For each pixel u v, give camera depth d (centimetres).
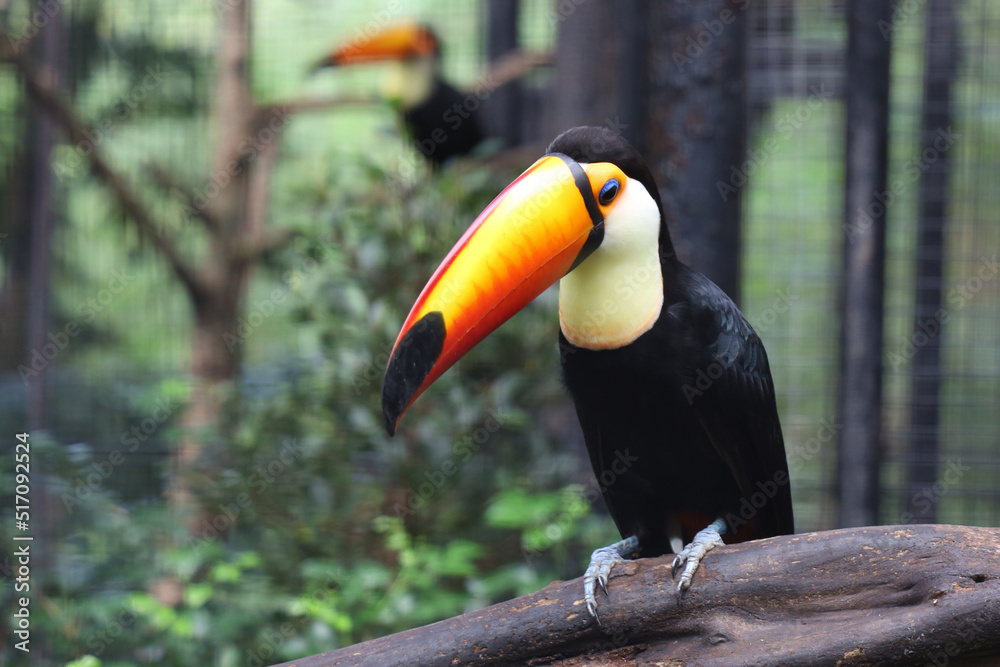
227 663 686
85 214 1083
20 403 943
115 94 1062
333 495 790
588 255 438
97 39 1052
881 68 796
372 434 787
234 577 709
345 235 811
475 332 432
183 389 938
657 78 716
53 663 718
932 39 873
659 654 399
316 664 411
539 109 1127
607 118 851
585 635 402
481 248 430
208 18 1099
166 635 698
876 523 830
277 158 1187
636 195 438
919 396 912
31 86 960
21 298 977
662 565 410
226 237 1125
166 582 797
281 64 1219
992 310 913
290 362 838
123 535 791
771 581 395
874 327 817
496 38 1129
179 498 847
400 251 802
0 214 975
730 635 392
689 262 709
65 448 832
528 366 803
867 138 802
